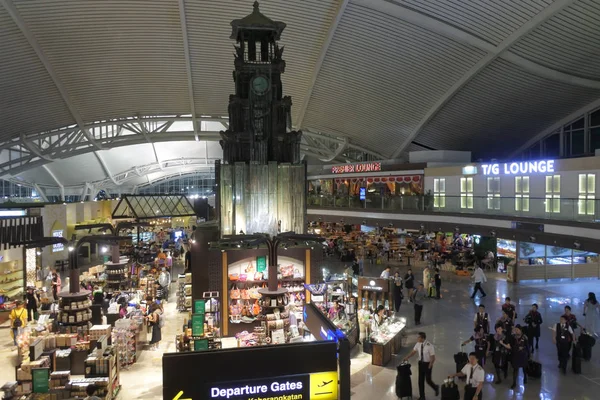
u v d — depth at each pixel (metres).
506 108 26.64
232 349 6.39
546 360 11.86
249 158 16.73
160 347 13.46
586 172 16.94
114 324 12.64
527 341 11.02
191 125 39.78
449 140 31.16
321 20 22.64
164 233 34.44
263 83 16.70
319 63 26.03
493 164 21.72
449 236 29.31
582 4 17.41
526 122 27.75
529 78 23.45
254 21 16.67
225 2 21.52
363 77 27.06
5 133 30.72
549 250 21.47
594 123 25.56
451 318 15.79
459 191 24.11
